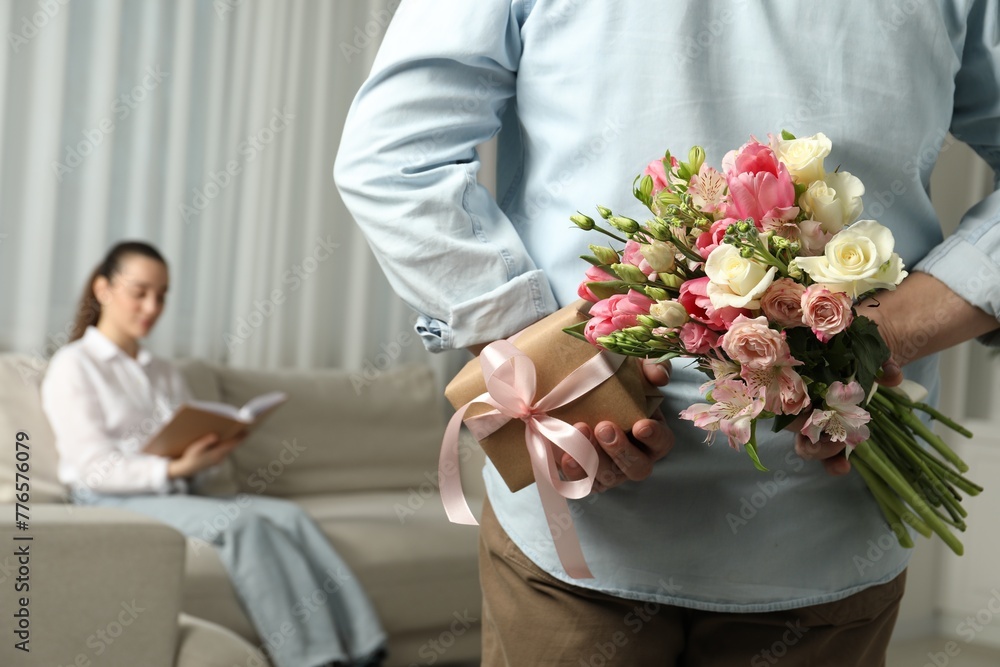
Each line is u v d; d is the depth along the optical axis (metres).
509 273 0.86
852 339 0.73
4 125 2.99
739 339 0.69
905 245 0.90
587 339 0.77
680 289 0.74
